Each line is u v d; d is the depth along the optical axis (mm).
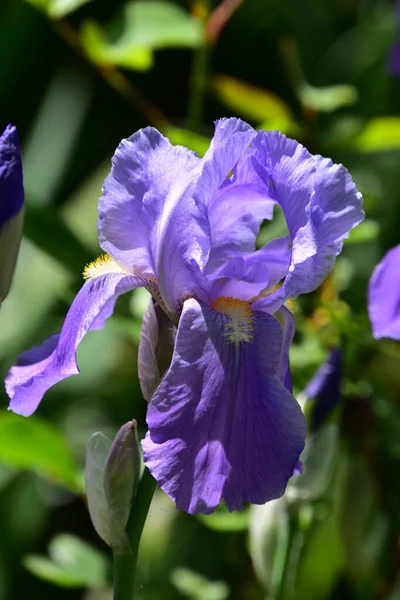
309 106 977
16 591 1174
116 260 735
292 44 1054
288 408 709
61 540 915
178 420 701
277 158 724
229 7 984
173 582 934
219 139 721
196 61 1018
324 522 933
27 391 729
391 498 928
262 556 849
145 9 960
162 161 732
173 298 733
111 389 1220
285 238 749
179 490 694
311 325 942
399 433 931
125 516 727
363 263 1189
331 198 722
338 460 921
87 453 731
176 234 728
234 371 710
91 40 967
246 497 698
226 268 737
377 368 969
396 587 938
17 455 901
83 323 726
